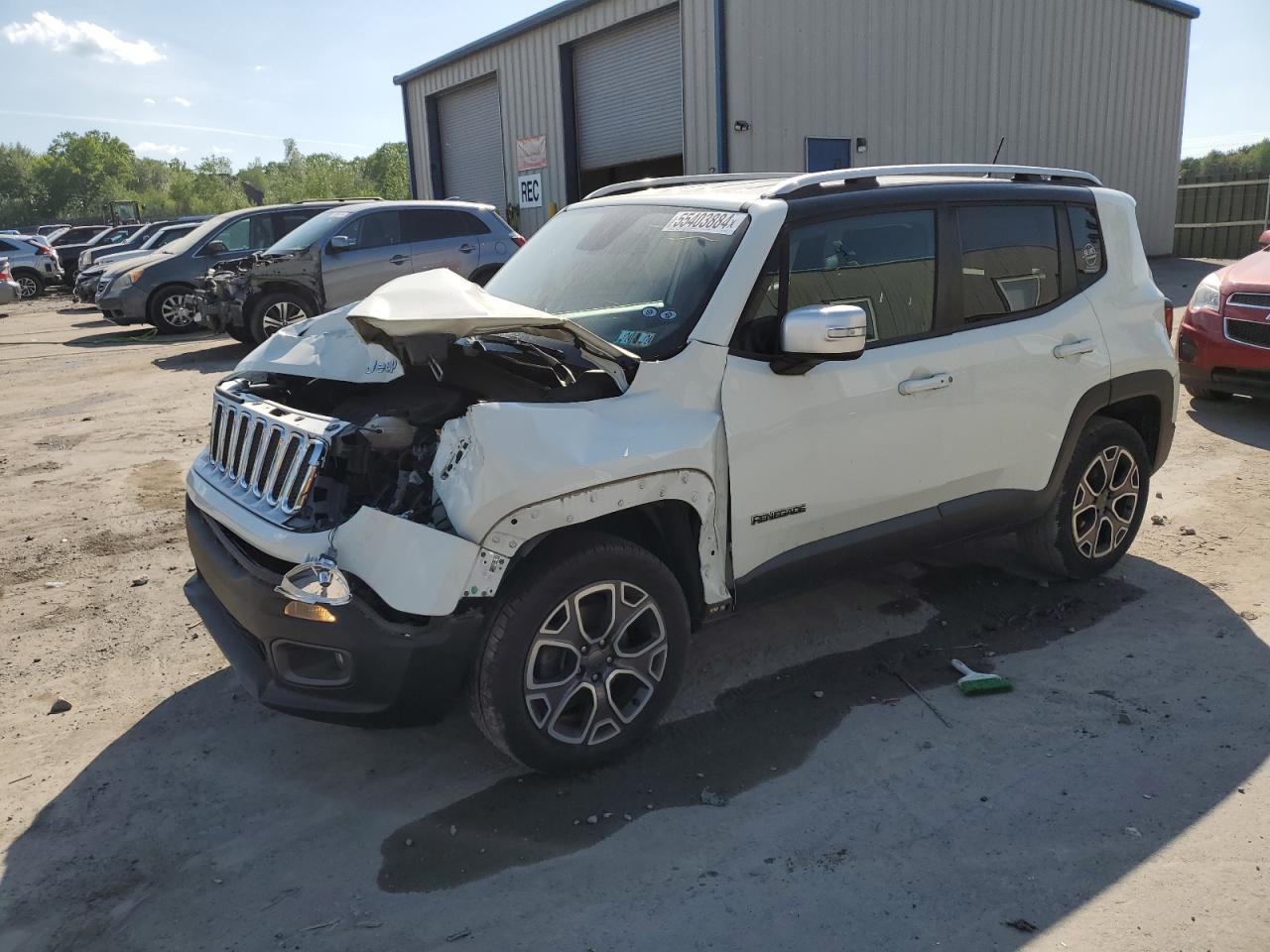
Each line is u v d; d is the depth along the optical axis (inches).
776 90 631.8
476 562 108.8
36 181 3878.0
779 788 123.1
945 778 123.8
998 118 757.3
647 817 118.1
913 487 148.6
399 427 118.0
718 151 623.2
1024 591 180.4
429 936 99.9
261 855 113.5
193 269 578.6
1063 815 115.5
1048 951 94.5
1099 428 173.8
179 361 480.7
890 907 101.4
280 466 121.6
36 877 110.5
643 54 683.4
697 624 134.5
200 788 126.9
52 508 242.4
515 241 522.0
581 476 112.8
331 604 108.1
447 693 114.1
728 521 130.6
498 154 858.8
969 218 155.6
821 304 137.2
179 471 273.1
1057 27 778.8
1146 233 921.5
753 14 613.9
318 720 114.9
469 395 126.8
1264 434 279.1
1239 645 156.3
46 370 465.4
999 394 155.3
